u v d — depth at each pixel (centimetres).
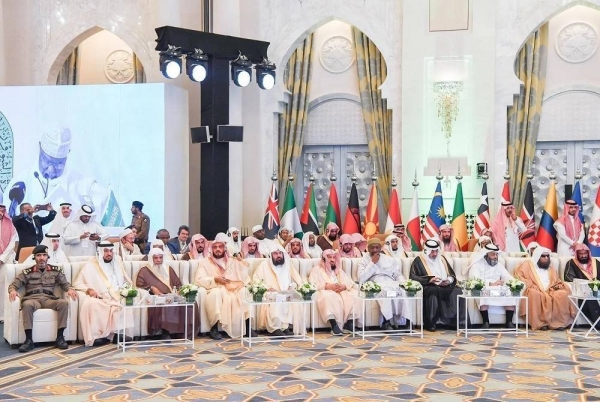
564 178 1427
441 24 1381
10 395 668
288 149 1469
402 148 1388
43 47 1499
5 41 1489
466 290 1003
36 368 782
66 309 897
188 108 1377
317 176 1501
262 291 924
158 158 1283
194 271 1012
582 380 730
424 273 1048
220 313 959
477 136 1365
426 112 1380
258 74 1338
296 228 1405
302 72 1474
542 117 1425
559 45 1419
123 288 895
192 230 1433
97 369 778
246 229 1436
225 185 1293
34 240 1209
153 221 1283
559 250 1267
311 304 1021
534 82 1400
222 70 1293
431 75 1381
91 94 1303
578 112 1417
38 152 1312
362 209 1488
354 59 1475
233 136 1282
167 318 939
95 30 1494
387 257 1048
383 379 734
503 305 1024
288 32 1448
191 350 885
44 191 1310
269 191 1447
